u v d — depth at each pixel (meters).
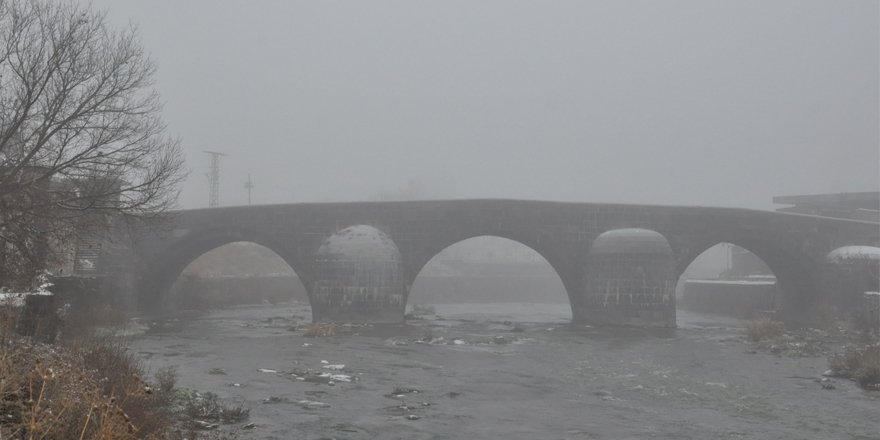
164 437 11.68
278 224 46.03
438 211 45.44
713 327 44.88
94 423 9.20
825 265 49.78
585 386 22.50
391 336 36.25
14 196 19.03
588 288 44.97
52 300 19.20
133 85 21.84
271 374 22.78
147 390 12.55
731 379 24.08
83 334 21.19
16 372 9.68
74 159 20.19
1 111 19.53
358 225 45.09
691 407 19.22
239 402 17.64
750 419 17.69
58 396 9.99
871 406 19.47
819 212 70.81
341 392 19.95
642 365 27.28
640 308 43.09
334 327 38.78
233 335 36.12
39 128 19.83
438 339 34.50
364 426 15.66
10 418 8.68
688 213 47.62
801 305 53.12
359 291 42.19
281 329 40.09
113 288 43.25
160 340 33.12
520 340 35.66
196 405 16.19
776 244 49.56
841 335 39.28
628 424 16.84
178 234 47.47
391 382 22.16
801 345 33.28
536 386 22.33
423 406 18.36
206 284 63.03
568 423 16.81
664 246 43.94
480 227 45.47
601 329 41.62
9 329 13.21
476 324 45.84
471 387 21.80
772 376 24.80
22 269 19.69
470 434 15.34
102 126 20.70
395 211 45.47
